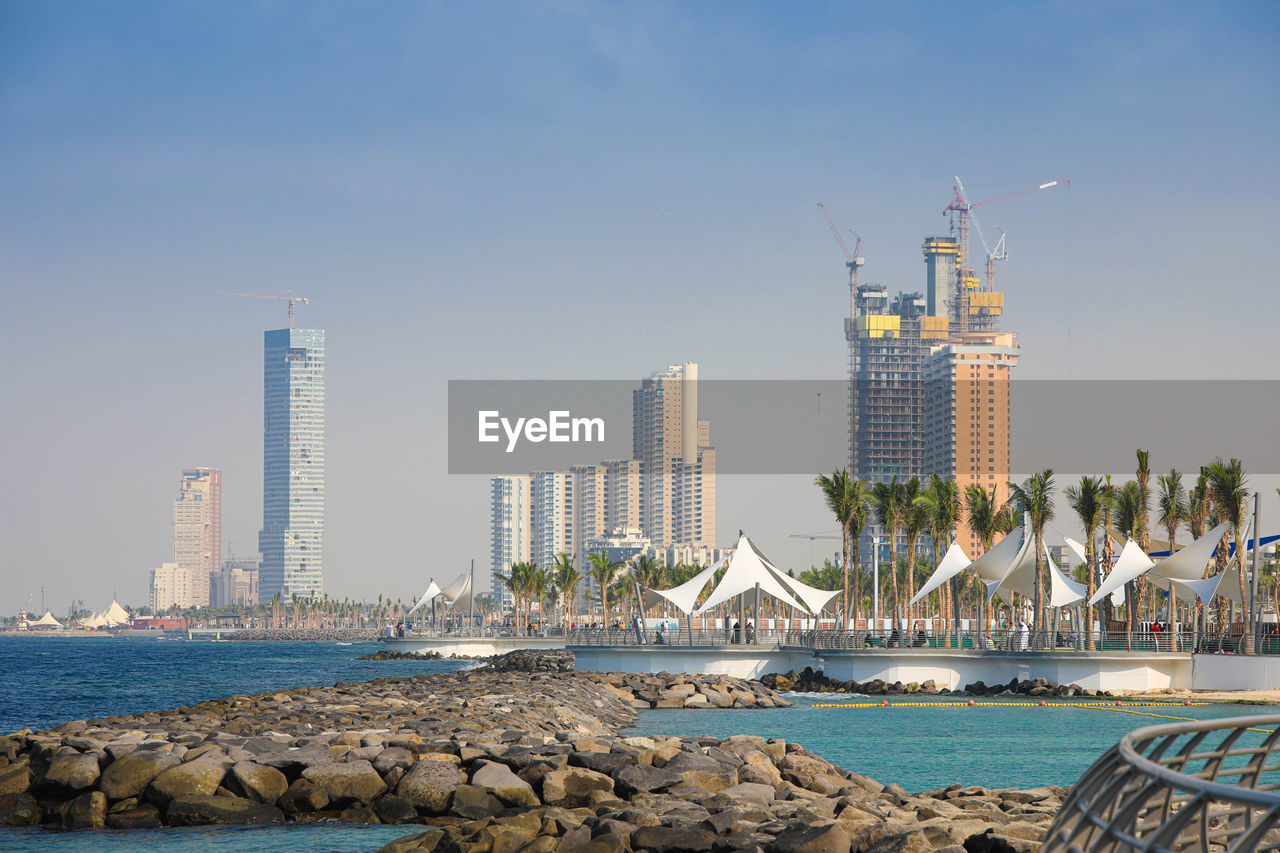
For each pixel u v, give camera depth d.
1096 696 65.81
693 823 22.86
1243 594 73.12
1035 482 78.31
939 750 43.59
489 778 27.34
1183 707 59.78
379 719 40.84
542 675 69.75
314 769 27.47
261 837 24.80
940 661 70.25
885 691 68.31
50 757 29.25
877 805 26.05
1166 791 12.88
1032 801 27.31
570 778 27.59
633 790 27.22
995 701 64.06
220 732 33.66
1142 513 81.25
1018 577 79.69
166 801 26.83
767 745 33.78
